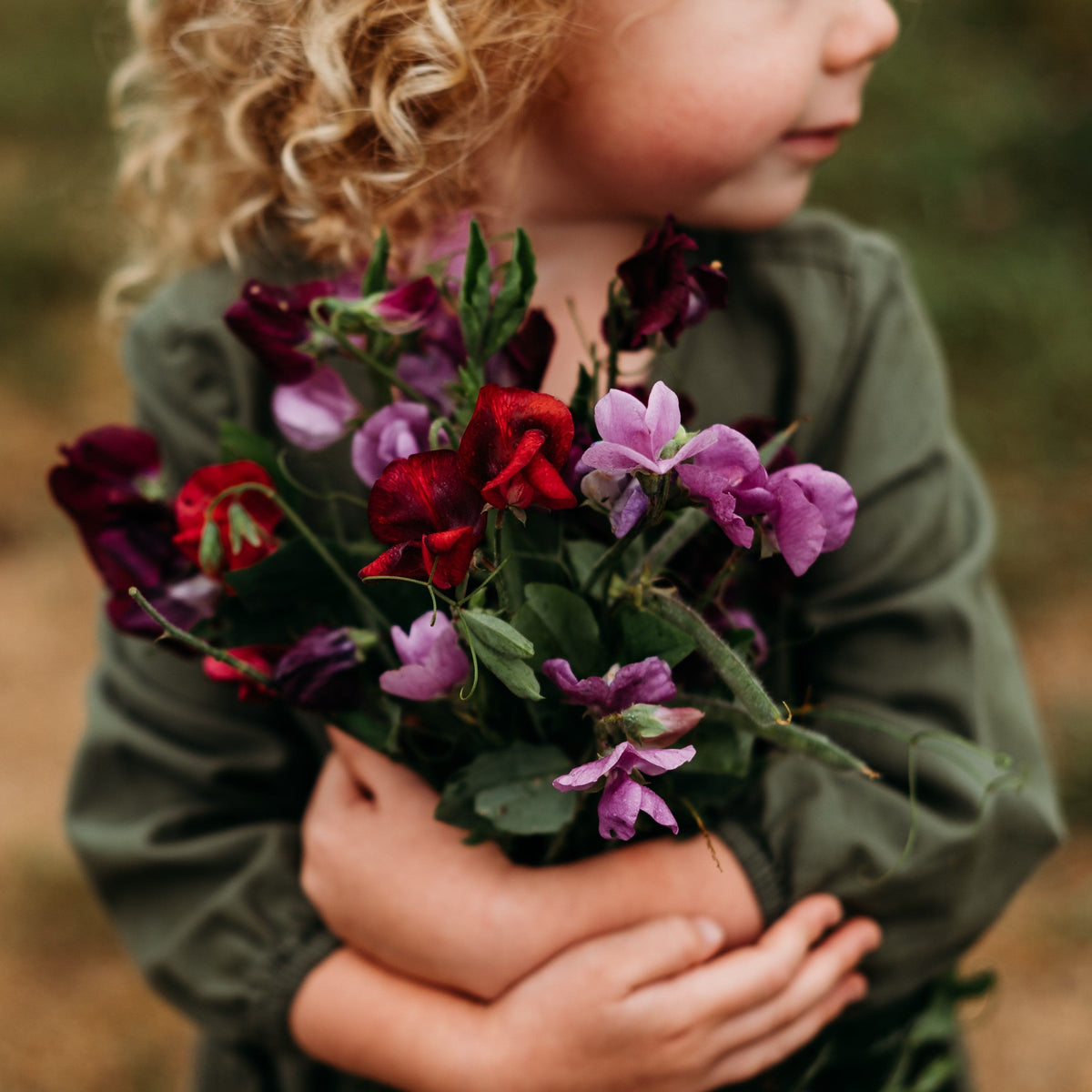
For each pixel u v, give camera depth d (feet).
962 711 3.29
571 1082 2.85
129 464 2.84
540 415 1.97
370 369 2.55
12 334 11.86
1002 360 10.09
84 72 16.31
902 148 12.41
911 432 3.44
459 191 2.95
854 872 3.09
